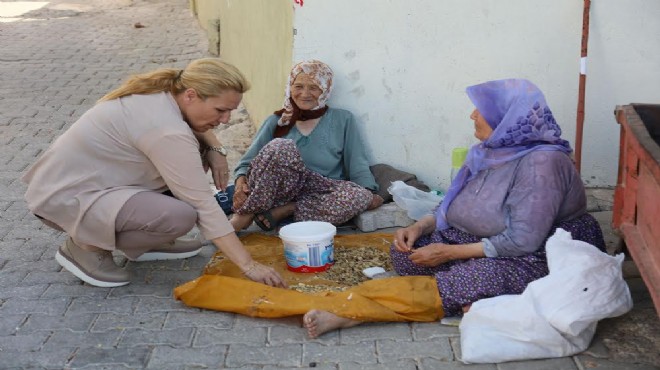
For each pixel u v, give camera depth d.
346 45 4.93
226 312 3.74
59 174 3.79
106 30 10.48
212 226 3.75
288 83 4.88
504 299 3.35
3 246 4.52
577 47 4.97
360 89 5.01
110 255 4.04
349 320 3.53
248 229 4.80
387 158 5.15
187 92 3.72
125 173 3.82
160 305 3.82
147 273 4.17
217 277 3.78
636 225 3.54
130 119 3.73
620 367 3.20
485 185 3.72
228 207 4.85
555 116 5.11
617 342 3.38
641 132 3.37
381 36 4.92
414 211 4.61
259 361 3.33
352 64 4.97
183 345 3.46
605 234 4.57
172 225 3.73
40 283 4.05
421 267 3.91
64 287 4.01
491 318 3.30
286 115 4.87
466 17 4.91
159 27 10.68
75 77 8.17
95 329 3.60
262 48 6.07
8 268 4.23
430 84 5.02
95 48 9.46
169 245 4.30
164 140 3.66
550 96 5.07
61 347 3.45
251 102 6.75
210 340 3.50
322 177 4.65
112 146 3.76
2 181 5.52
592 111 5.09
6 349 3.43
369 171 4.94
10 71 8.36
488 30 4.93
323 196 4.64
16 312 3.75
